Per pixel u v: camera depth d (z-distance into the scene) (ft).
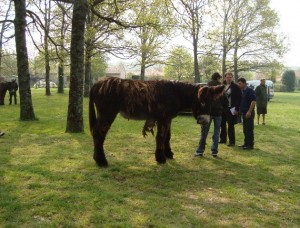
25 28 38.75
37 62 95.76
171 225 12.39
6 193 15.12
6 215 12.73
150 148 26.23
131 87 20.16
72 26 30.66
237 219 13.24
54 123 38.22
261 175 19.88
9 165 19.94
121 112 20.90
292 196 16.24
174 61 97.04
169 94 21.07
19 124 36.63
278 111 65.31
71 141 27.68
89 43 73.82
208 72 127.65
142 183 17.44
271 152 27.02
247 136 27.73
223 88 21.33
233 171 20.62
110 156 23.22
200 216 13.39
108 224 12.25
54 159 21.68
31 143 26.71
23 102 39.88
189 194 16.06
